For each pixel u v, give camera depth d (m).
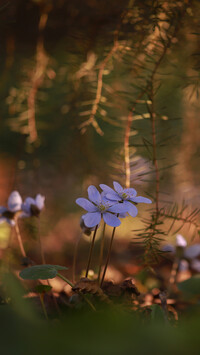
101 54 0.53
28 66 0.57
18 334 0.14
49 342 0.13
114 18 0.51
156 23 0.47
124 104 0.53
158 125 0.56
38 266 0.37
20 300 0.26
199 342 0.13
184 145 0.60
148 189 0.59
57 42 0.56
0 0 0.50
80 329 0.14
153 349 0.12
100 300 0.38
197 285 0.36
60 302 0.42
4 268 0.46
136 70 0.50
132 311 0.38
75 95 0.60
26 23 0.55
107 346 0.12
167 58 0.50
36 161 0.65
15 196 0.45
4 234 0.54
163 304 0.38
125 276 0.57
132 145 0.48
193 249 0.46
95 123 0.51
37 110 0.59
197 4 0.46
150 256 0.45
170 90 0.56
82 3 0.52
